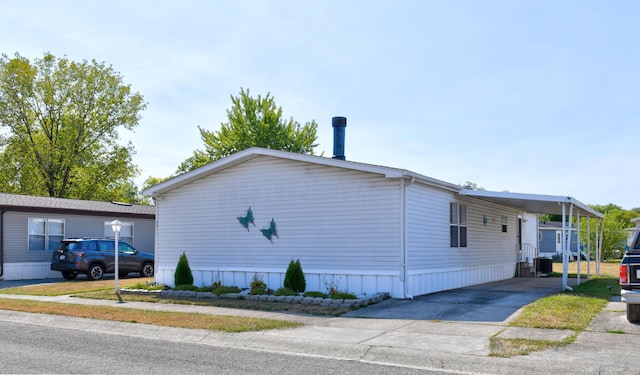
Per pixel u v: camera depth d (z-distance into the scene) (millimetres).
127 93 41688
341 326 10430
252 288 15453
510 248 22859
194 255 17781
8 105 38312
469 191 16641
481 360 7590
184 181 17922
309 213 15539
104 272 22734
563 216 15453
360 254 14602
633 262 9680
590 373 6840
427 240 15289
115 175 42125
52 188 40031
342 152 17172
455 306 12516
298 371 7273
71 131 39250
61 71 39500
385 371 7281
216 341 9656
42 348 8945
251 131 43000
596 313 10938
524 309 11547
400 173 13773
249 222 16672
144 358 8117
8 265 22375
